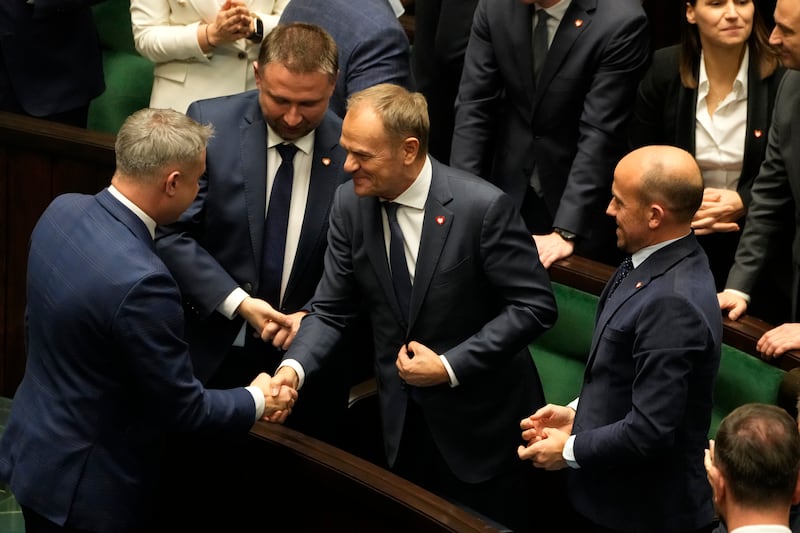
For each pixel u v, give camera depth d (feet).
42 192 61.00
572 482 41.88
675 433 39.24
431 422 43.86
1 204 61.67
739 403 46.37
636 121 52.60
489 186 42.22
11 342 63.46
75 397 39.11
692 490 39.91
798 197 46.52
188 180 38.99
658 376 38.01
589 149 51.49
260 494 44.11
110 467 39.52
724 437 31.96
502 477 44.91
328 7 50.52
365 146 39.93
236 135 45.83
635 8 51.47
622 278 40.42
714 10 48.62
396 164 40.40
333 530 42.55
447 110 62.49
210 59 55.72
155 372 38.27
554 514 49.03
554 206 53.93
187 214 45.50
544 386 52.49
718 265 52.90
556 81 52.08
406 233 42.27
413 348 42.27
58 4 60.64
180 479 45.39
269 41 43.32
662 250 39.29
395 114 39.81
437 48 60.75
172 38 55.11
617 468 40.50
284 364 43.11
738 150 50.65
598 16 51.29
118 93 71.26
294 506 43.39
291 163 45.93
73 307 38.19
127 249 38.29
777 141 47.29
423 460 44.98
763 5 56.90
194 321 46.50
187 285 45.29
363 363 55.42
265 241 46.16
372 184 40.81
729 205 49.83
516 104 53.67
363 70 49.44
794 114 46.14
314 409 49.34
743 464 31.30
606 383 40.09
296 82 42.80
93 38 64.28
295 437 43.27
